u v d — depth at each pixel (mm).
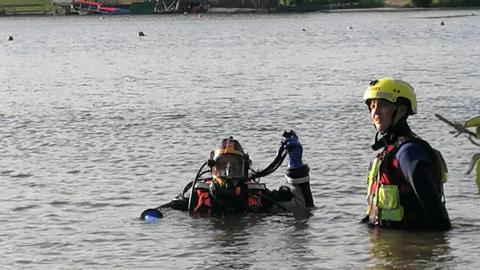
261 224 10883
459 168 14562
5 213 11984
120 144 18594
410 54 50594
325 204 11969
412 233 9906
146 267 9141
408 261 9008
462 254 9188
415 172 9562
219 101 26672
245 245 9930
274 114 22891
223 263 9211
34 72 43594
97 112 24516
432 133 18719
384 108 9734
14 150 18156
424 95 26969
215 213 11438
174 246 9961
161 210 11711
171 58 53250
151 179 14508
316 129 19953
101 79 37656
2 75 41844
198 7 152375
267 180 13953
